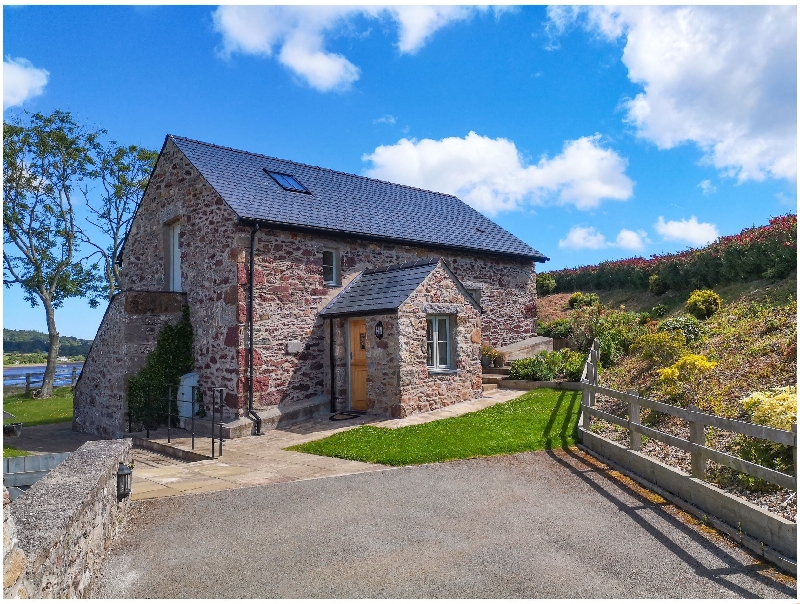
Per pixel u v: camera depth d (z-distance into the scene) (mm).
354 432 10453
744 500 5324
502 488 6969
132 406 12633
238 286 11820
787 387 7160
